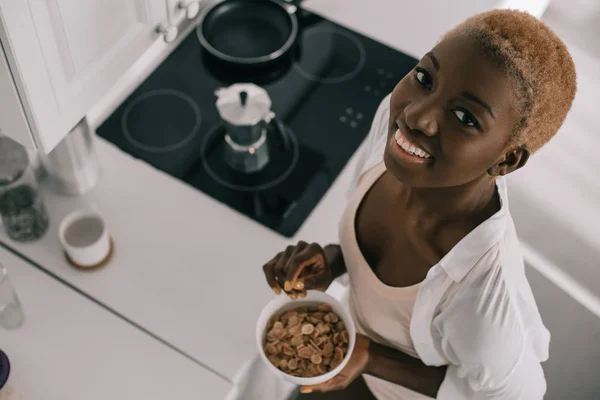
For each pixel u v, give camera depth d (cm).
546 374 179
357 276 110
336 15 167
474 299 93
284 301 112
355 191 113
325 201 139
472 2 171
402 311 105
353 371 109
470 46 76
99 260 128
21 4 82
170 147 145
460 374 104
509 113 76
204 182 141
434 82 79
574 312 187
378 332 116
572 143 210
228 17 160
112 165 141
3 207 126
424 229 98
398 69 159
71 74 98
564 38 223
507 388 101
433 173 83
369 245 108
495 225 91
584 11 222
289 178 142
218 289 128
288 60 159
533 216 200
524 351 101
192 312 126
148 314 125
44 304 125
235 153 139
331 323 110
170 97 152
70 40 94
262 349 107
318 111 152
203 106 151
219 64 157
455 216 94
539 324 103
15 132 102
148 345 122
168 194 139
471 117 77
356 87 156
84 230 129
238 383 121
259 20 160
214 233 134
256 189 140
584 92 215
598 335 184
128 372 119
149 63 157
